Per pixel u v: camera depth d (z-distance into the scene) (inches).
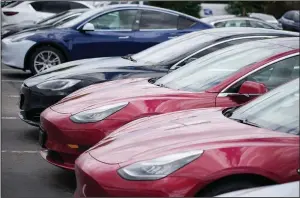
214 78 257.0
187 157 166.6
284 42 274.8
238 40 344.8
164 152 171.0
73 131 241.0
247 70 250.7
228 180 164.2
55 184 253.6
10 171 269.3
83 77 320.2
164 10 551.2
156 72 323.3
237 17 951.6
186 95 246.7
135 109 240.7
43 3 852.0
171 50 349.4
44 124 253.6
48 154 252.2
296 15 1283.2
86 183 177.6
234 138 174.7
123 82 289.0
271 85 249.3
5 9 833.5
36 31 540.7
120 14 546.6
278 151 167.5
